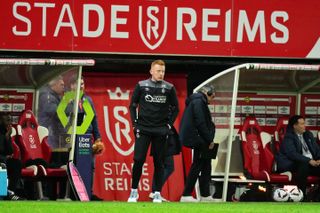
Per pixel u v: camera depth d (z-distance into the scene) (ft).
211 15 198.29
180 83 201.36
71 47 194.59
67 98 177.68
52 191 175.52
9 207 133.49
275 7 199.93
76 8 194.49
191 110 171.22
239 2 198.90
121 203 152.15
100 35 195.31
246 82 193.47
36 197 174.91
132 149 197.67
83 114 176.55
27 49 193.36
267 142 191.62
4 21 192.95
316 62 204.74
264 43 199.82
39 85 182.91
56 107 179.32
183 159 196.24
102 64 199.93
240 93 195.42
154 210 134.10
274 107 196.95
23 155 177.58
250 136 191.21
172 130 176.35
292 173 183.32
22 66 177.68
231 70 181.16
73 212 128.06
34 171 170.30
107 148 197.06
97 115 197.36
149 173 196.03
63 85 178.70
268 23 199.82
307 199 183.21
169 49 197.26
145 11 196.44
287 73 190.49
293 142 183.32
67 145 176.86
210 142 171.32
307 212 136.56
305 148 184.55
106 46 195.42
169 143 176.86
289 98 197.67
